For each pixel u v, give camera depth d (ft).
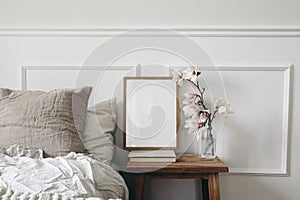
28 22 8.43
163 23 8.34
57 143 6.88
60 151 6.83
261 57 8.28
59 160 6.16
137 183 7.48
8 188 5.03
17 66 8.49
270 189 8.50
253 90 8.34
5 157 6.32
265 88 8.33
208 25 8.30
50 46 8.44
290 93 8.29
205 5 8.28
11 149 6.66
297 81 8.30
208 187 7.68
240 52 8.29
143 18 8.35
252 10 8.25
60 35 8.40
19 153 6.63
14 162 6.12
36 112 7.03
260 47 8.27
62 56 8.45
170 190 8.59
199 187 8.57
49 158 6.33
